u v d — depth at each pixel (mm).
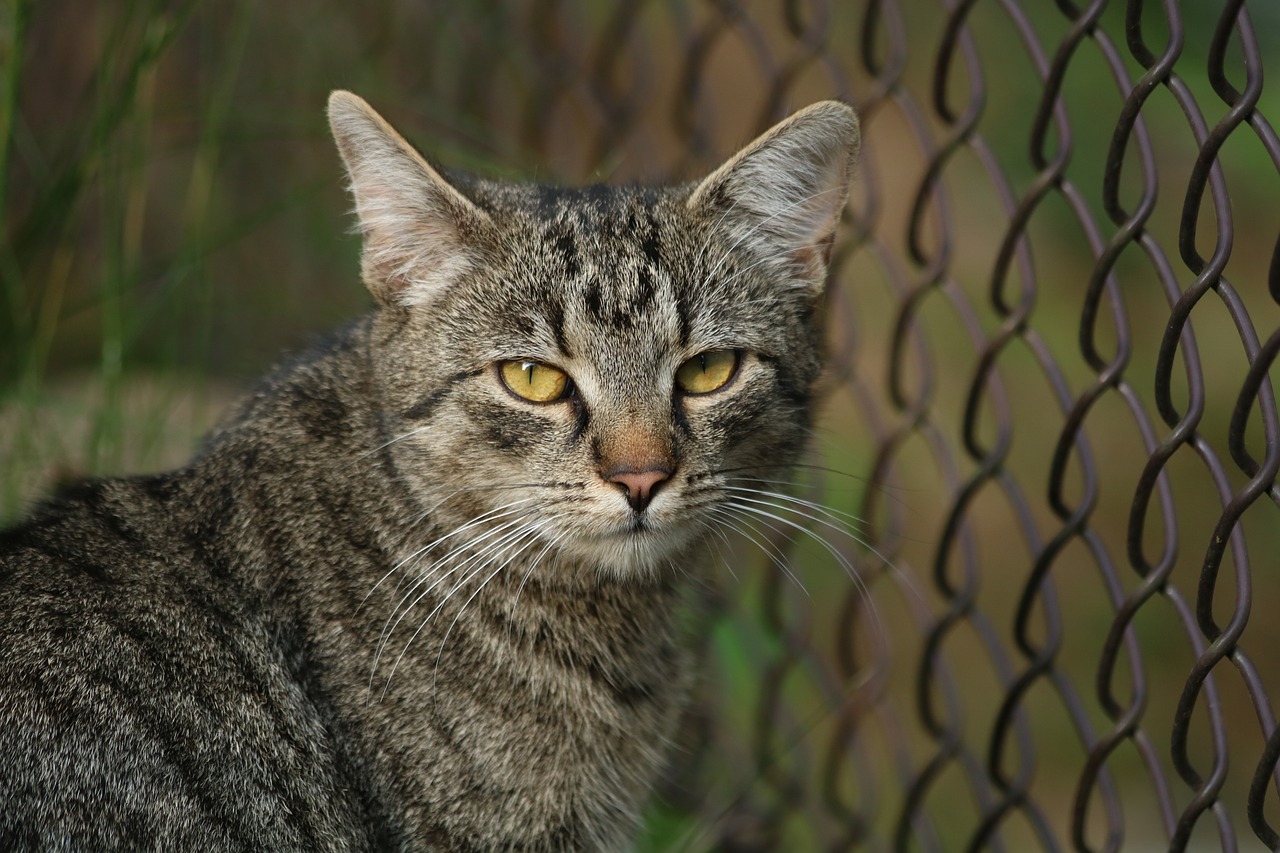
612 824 4855
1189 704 3881
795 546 6258
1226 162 7719
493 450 4676
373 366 4883
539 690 4641
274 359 6227
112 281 6137
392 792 4480
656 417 4586
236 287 8617
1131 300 8836
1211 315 8375
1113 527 8758
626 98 7738
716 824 6270
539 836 4621
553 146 7988
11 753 3920
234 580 4586
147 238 8742
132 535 4590
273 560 4629
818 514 5949
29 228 5996
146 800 4082
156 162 8734
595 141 7680
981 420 8984
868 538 6148
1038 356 4648
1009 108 9031
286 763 4379
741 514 5039
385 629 4574
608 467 4520
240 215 8711
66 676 4102
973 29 9180
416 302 4801
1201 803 3939
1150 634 8398
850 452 8070
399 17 8758
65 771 3979
